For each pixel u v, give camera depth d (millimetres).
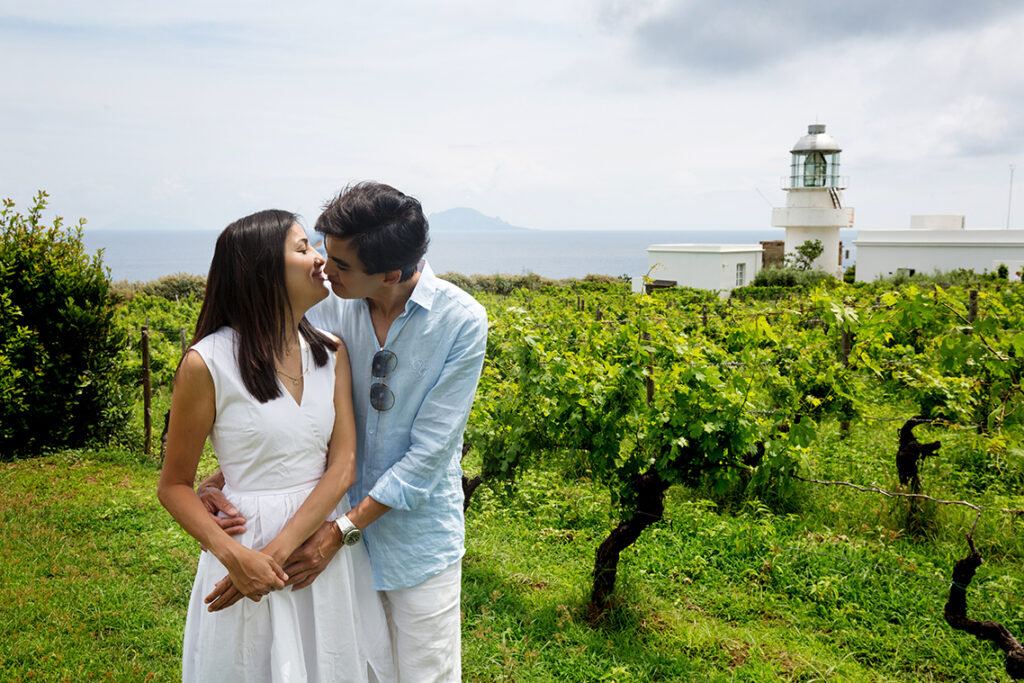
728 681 3289
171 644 3568
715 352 4637
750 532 4773
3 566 4383
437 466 2225
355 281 2049
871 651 3570
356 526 2129
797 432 4059
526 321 4656
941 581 4102
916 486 5398
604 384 4297
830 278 31469
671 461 3973
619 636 3670
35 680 3221
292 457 2090
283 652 2045
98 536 5000
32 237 7316
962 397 5500
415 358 2229
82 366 7465
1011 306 7820
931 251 40375
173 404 2006
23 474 6441
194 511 2012
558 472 5961
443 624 2379
